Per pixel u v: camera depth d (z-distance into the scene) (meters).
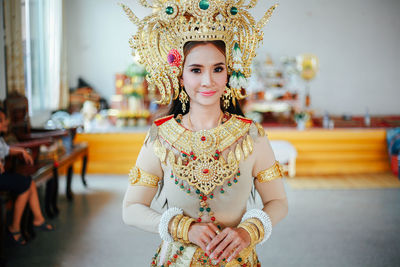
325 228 3.37
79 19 7.25
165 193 1.12
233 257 0.99
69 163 4.02
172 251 1.11
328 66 7.52
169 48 1.13
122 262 2.71
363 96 7.61
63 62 6.63
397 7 7.45
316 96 7.55
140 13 3.99
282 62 7.14
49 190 3.58
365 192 4.59
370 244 3.01
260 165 1.15
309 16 7.44
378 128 5.98
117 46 7.32
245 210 1.14
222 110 1.25
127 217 1.12
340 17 7.45
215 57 1.06
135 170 1.14
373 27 7.48
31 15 5.66
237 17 1.11
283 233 3.25
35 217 3.21
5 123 3.09
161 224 1.04
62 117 5.88
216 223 1.08
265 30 7.41
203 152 1.09
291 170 5.37
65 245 3.00
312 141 5.57
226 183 1.08
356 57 7.53
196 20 1.07
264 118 6.68
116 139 5.48
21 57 4.65
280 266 2.64
